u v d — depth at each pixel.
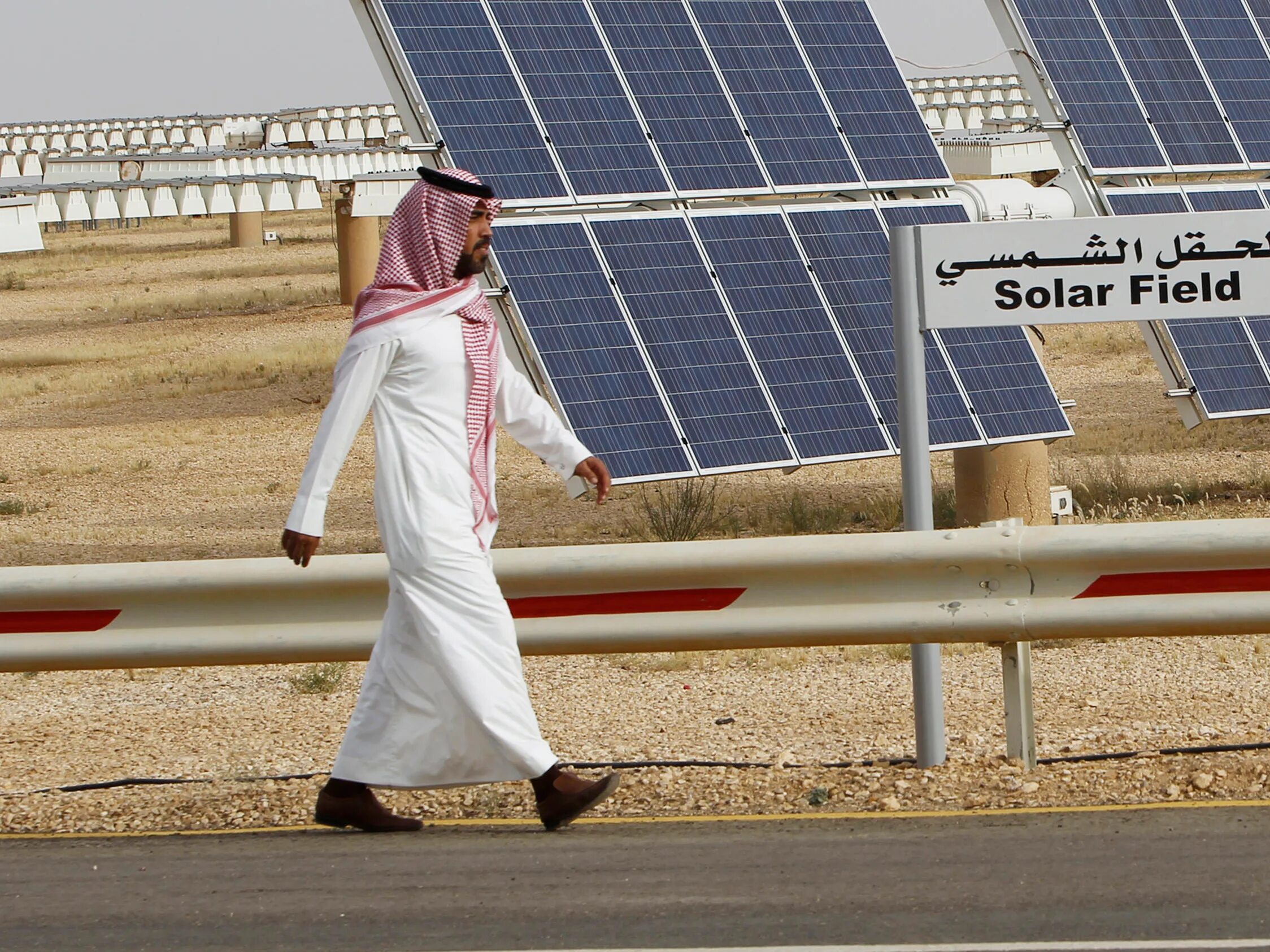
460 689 25.27
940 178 56.44
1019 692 29.19
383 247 25.91
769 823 27.05
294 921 23.06
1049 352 127.94
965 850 25.05
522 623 28.45
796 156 54.22
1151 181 60.41
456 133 49.09
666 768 30.86
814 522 68.81
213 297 191.50
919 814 27.20
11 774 35.94
